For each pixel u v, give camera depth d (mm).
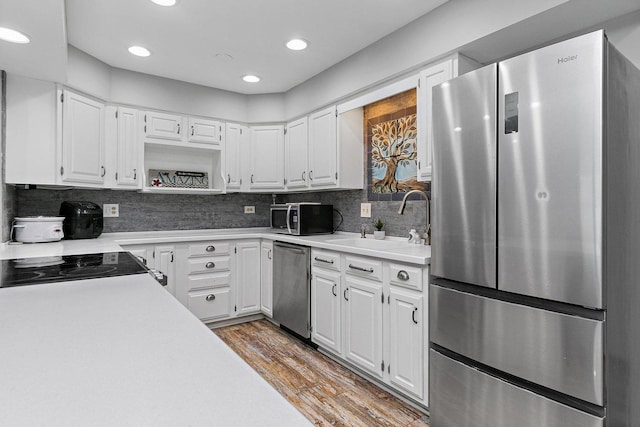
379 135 2992
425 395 1858
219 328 3234
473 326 1587
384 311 2109
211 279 3166
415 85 2303
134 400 471
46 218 2508
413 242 2547
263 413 437
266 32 2410
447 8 2051
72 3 2039
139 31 2377
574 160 1271
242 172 3662
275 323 3359
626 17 1681
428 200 2523
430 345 1811
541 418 1357
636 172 1439
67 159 2574
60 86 2518
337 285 2479
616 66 1309
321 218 3285
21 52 1966
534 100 1378
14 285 1214
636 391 1420
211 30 2379
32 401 471
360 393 2141
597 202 1219
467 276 1609
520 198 1416
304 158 3381
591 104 1233
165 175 3463
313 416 1908
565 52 1297
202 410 444
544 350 1353
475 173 1578
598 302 1215
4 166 2316
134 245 2793
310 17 2230
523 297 1431
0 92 2266
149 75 3119
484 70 1547
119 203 3270
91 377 543
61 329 774
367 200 3105
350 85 2781
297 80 3297
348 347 2379
